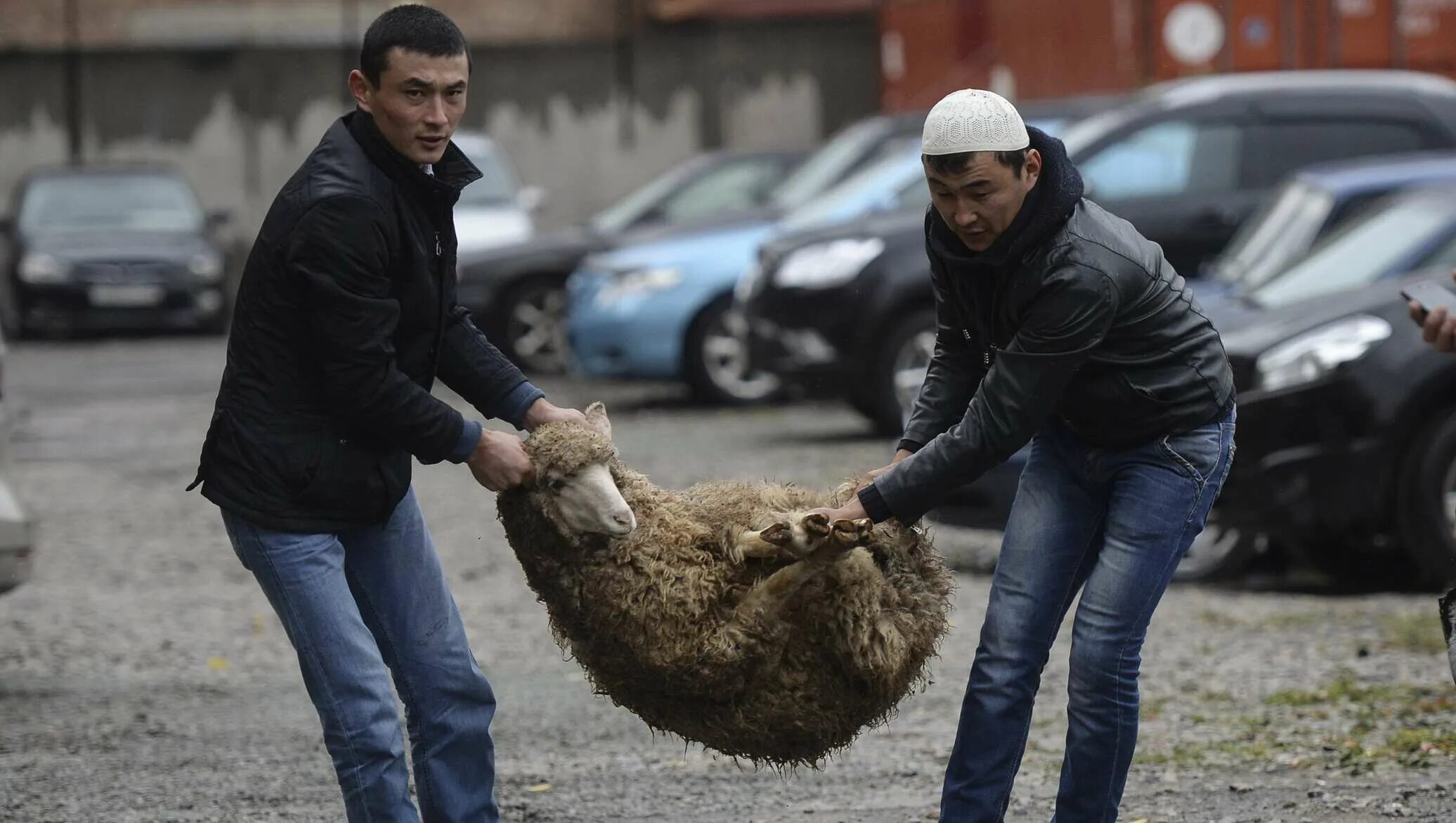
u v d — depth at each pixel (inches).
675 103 2664.9
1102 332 378.9
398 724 390.9
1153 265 387.2
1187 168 1177.4
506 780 521.7
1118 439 395.9
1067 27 1782.7
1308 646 661.9
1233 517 748.6
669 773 527.8
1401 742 521.3
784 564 355.9
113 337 2086.6
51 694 635.5
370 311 370.3
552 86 2652.6
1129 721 397.1
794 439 1205.1
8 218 2095.2
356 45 2682.1
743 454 1132.5
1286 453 730.2
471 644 707.4
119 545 936.3
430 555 408.5
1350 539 768.9
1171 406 390.9
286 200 374.6
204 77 2659.9
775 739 367.9
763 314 1195.3
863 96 2623.0
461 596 799.7
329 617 383.9
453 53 374.3
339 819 485.4
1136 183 1176.8
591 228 1734.7
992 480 802.2
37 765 543.5
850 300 1161.4
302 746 563.2
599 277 1408.7
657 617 354.9
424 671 406.0
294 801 503.5
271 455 379.6
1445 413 726.5
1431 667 617.9
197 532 971.3
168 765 542.6
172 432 1339.8
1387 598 760.3
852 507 375.2
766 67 2613.2
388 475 388.5
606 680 372.2
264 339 379.6
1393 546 810.2
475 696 411.5
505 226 1796.3
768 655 358.6
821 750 374.3
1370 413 723.4
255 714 605.0
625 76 2652.6
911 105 2070.6
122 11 2637.8
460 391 414.9
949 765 407.8
